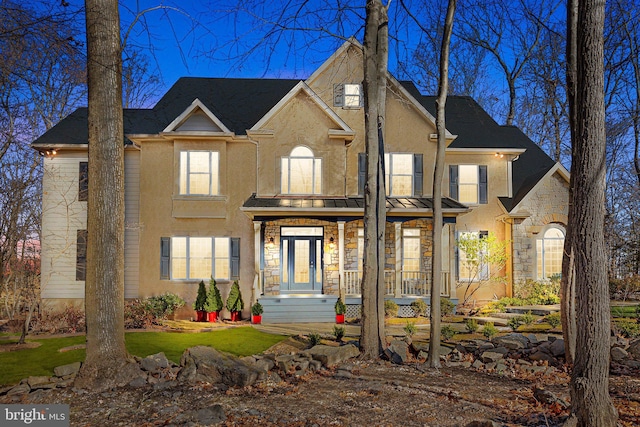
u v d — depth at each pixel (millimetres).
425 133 20297
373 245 11344
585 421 5996
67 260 19141
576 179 6340
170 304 17516
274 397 7859
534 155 23516
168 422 6633
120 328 8945
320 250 19500
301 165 19172
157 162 19141
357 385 8641
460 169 21141
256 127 18844
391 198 19797
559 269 20562
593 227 6145
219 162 19016
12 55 8352
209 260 19125
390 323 16828
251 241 19266
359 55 19844
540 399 7543
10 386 8812
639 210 18875
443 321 16953
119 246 9039
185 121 18953
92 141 8945
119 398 7848
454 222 18703
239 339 13992
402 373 9617
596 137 6191
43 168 19422
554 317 15391
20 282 17734
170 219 19031
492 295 20625
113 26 9055
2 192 14945
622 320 14711
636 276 18484
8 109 12586
